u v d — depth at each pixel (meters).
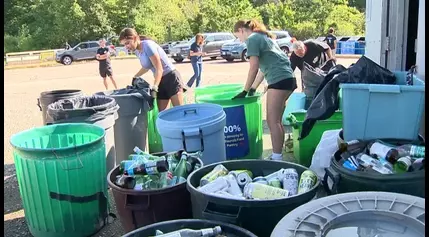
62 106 3.87
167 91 4.66
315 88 4.66
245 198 2.11
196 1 37.41
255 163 2.62
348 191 2.25
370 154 2.53
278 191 2.20
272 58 4.03
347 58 18.70
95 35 34.06
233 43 20.08
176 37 36.34
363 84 2.73
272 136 4.18
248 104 4.32
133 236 1.91
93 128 3.25
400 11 4.11
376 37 4.43
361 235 1.56
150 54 4.49
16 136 3.07
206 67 17.17
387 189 2.13
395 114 2.72
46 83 13.98
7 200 3.85
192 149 3.22
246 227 2.01
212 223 1.94
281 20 36.22
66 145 3.36
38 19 33.97
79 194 2.96
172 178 2.61
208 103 3.89
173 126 3.22
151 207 2.44
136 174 2.65
